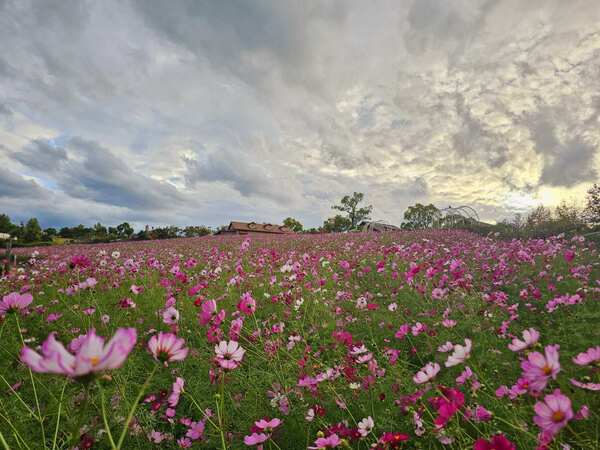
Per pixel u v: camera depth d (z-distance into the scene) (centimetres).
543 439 146
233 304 456
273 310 454
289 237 2106
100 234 7012
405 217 4356
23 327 397
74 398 229
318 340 359
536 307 422
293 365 288
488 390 221
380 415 217
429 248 874
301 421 219
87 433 202
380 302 496
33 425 229
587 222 1123
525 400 207
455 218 2016
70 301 499
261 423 176
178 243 2086
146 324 396
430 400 189
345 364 270
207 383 265
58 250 1898
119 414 221
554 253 632
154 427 233
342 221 7669
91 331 80
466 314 377
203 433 213
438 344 325
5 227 6288
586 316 327
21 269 727
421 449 185
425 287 465
